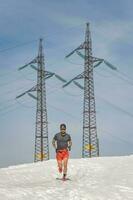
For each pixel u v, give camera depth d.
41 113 82.62
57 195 19.86
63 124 25.11
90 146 71.44
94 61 76.62
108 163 34.12
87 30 79.00
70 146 25.25
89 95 74.94
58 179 26.56
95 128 72.25
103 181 24.73
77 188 21.78
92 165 33.25
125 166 31.69
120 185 22.86
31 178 28.11
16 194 19.70
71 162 34.91
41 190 20.81
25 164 36.25
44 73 84.50
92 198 19.47
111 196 19.97
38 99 84.25
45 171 30.94
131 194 20.52
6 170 33.12
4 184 24.20
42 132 83.25
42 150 81.00
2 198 18.84
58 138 25.23
